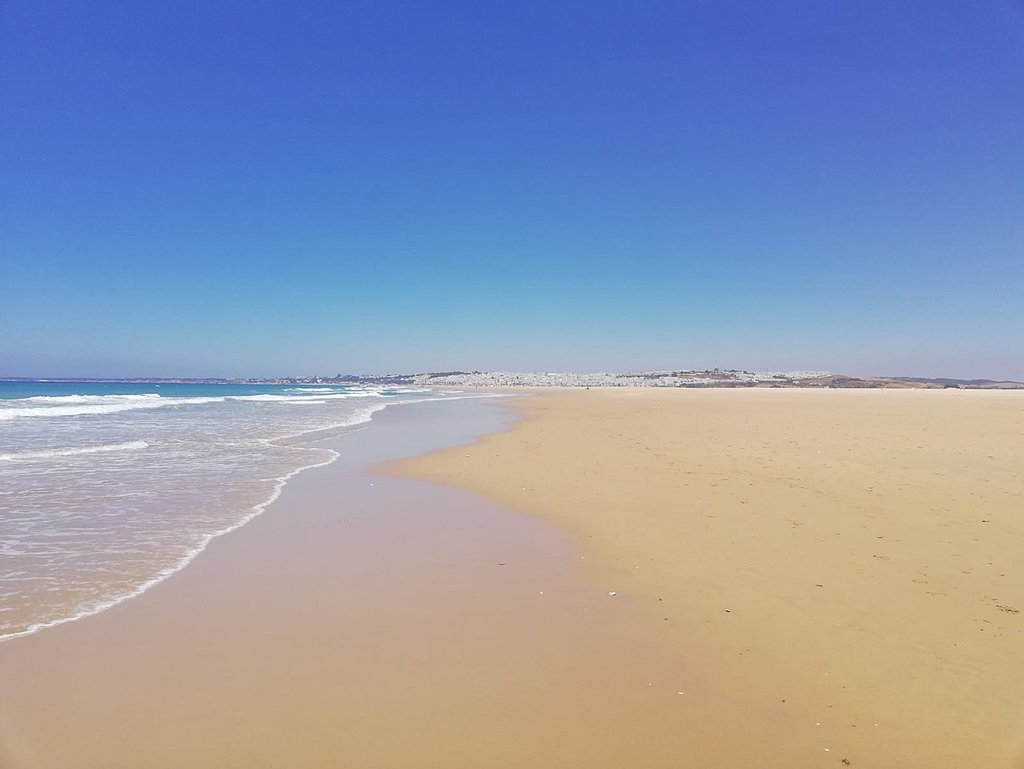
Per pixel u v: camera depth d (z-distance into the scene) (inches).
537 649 196.9
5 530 339.3
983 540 309.9
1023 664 182.5
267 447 729.6
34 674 177.3
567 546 315.3
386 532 344.5
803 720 155.4
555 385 6673.2
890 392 3257.9
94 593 244.1
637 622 217.6
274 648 196.4
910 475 492.4
